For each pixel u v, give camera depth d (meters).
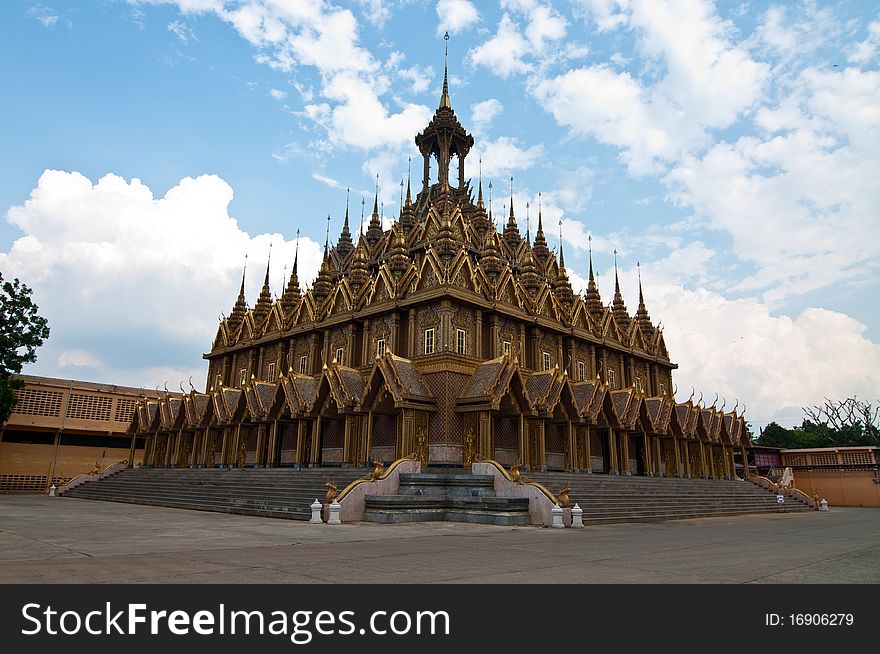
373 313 41.47
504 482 26.83
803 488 59.19
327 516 24.09
